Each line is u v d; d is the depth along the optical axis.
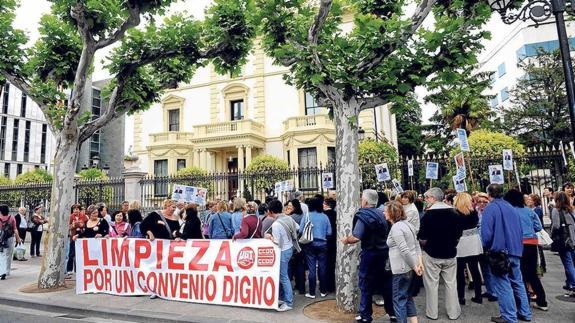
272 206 6.57
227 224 7.89
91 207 9.73
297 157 22.72
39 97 8.46
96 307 6.47
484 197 7.48
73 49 9.01
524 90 25.83
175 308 6.32
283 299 6.43
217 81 26.22
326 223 6.98
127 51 8.44
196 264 6.72
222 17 8.23
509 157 9.65
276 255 6.17
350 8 7.66
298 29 7.14
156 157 25.80
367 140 17.17
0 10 8.62
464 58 6.45
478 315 5.71
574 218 6.50
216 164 25.34
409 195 6.43
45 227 14.98
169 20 8.75
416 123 36.72
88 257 7.60
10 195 16.62
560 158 12.38
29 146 45.56
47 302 6.84
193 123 26.53
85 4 7.55
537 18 5.38
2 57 8.26
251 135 23.44
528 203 7.79
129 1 7.23
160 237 7.17
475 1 6.38
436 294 5.59
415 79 6.34
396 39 6.15
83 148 44.78
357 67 6.39
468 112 24.45
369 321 5.23
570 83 4.83
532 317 5.55
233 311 6.10
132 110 9.56
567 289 6.69
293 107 24.34
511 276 5.50
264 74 25.28
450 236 5.54
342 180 6.25
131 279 7.22
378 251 5.16
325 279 7.05
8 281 8.85
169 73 9.55
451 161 13.16
